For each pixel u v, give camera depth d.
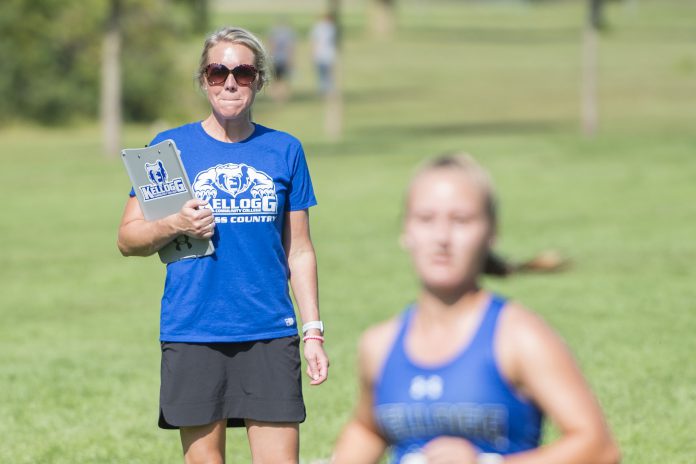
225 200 16.66
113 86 83.25
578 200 58.59
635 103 117.06
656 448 23.36
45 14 109.44
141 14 113.12
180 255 16.73
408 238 10.21
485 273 10.59
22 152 88.31
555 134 90.00
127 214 17.25
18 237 52.69
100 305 39.59
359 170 72.00
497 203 10.26
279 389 16.81
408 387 10.31
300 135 94.94
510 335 10.05
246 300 16.72
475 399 10.07
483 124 101.12
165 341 16.86
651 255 44.78
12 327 36.28
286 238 17.33
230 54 16.86
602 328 33.56
